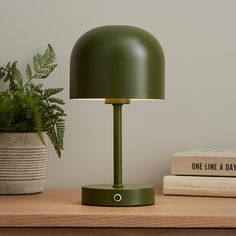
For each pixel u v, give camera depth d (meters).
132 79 1.22
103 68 1.21
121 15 1.62
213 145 1.62
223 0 1.62
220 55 1.62
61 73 1.62
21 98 1.40
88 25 1.62
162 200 1.34
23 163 1.44
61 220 1.12
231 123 1.61
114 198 1.24
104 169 1.62
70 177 1.62
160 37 1.62
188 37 1.62
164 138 1.62
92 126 1.62
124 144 1.62
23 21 1.63
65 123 1.62
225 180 1.39
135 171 1.62
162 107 1.62
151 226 1.11
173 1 1.62
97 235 1.13
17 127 1.42
